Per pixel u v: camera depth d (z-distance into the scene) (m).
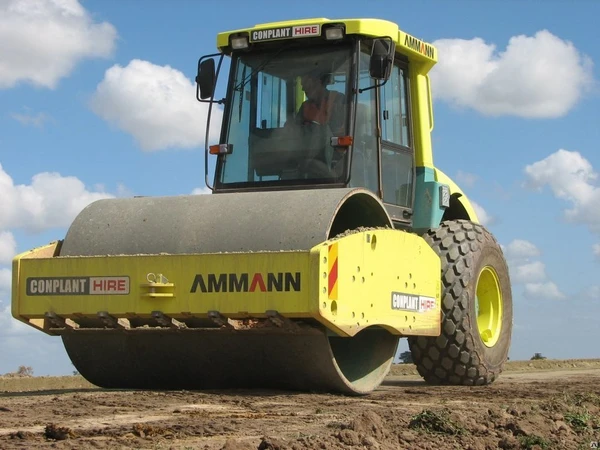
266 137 8.09
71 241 7.29
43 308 7.04
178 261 6.66
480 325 9.28
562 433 5.16
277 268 6.40
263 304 6.41
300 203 6.86
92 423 5.16
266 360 6.95
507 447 4.71
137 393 6.88
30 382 10.75
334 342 7.99
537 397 7.40
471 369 8.76
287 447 4.12
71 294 6.96
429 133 9.16
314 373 6.92
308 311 6.29
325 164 7.82
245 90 8.27
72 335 7.39
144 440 4.55
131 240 7.11
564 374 11.61
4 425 5.08
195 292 6.60
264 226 6.77
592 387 8.66
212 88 8.19
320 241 6.56
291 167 7.95
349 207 7.46
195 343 7.07
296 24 8.02
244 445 4.11
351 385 7.12
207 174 8.06
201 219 7.03
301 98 8.05
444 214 9.92
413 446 4.55
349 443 4.41
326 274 6.34
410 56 8.95
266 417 5.52
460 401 6.96
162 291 6.68
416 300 7.58
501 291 9.38
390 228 7.31
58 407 5.95
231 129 8.25
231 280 6.51
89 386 10.64
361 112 8.05
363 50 8.12
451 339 8.62
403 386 8.78
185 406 6.07
